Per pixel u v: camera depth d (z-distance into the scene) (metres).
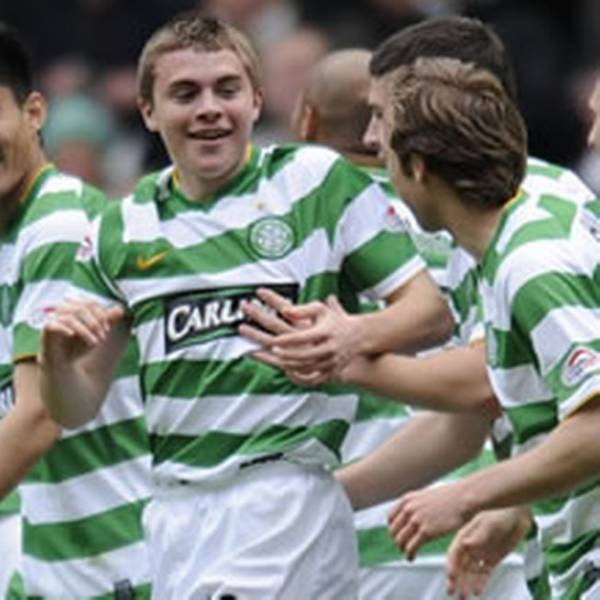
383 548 27.00
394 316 23.77
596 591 22.81
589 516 22.84
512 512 24.02
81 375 24.11
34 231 25.77
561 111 44.34
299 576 23.84
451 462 24.89
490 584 26.80
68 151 43.06
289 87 42.62
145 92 24.42
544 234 22.31
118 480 26.25
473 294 25.72
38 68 46.88
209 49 24.03
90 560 26.31
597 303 22.22
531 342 22.22
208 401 23.88
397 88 23.23
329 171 24.12
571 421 21.94
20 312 25.64
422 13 45.44
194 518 24.02
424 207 23.17
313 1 46.16
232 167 24.06
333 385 23.88
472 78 22.94
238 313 23.84
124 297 24.27
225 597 23.78
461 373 23.84
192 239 24.06
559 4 45.34
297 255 23.97
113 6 47.16
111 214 24.36
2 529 27.17
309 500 23.89
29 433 25.30
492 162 22.80
